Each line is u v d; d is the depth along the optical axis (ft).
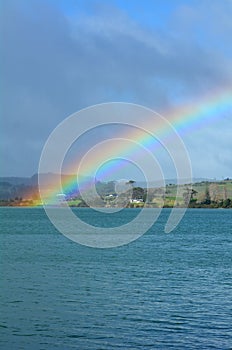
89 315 115.14
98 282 162.20
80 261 224.33
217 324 107.96
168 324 107.86
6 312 117.19
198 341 96.17
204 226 551.59
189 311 119.85
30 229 465.47
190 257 244.83
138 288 151.02
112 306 124.98
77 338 97.14
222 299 134.72
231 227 532.73
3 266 202.59
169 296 138.51
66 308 122.21
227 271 191.42
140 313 117.60
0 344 92.68
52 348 91.04
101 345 93.25
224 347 92.73
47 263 215.10
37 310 119.65
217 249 291.79
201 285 157.79
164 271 190.90
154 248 296.92
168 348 91.91
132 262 221.66
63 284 157.69
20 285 155.22
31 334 99.50
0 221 628.69
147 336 98.89
